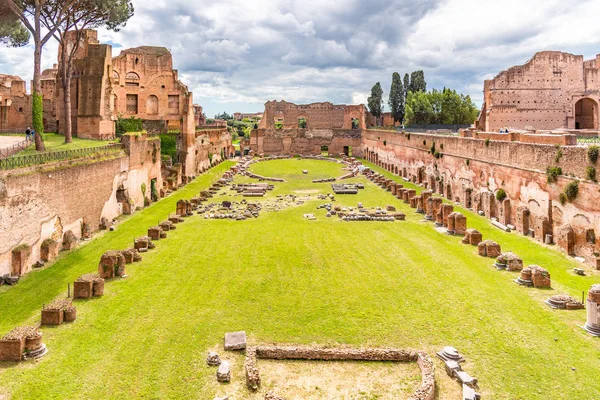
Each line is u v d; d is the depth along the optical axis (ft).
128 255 85.15
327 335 57.47
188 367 50.31
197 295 69.97
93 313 63.21
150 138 153.38
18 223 77.87
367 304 66.59
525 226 104.63
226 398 44.27
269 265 84.38
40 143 117.08
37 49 115.14
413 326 59.62
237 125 556.51
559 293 68.33
